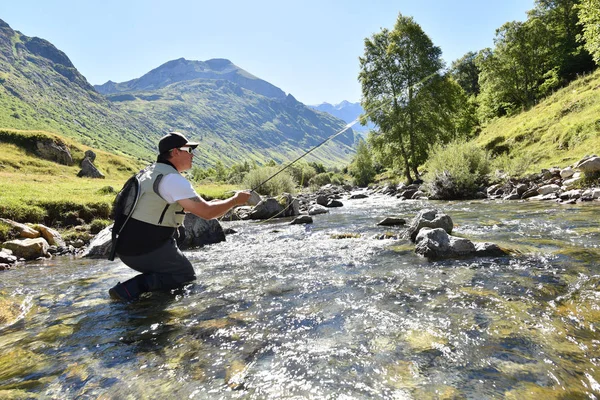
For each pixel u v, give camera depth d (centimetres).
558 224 725
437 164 1917
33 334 321
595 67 4434
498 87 4875
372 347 261
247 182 2441
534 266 433
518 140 2583
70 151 5547
